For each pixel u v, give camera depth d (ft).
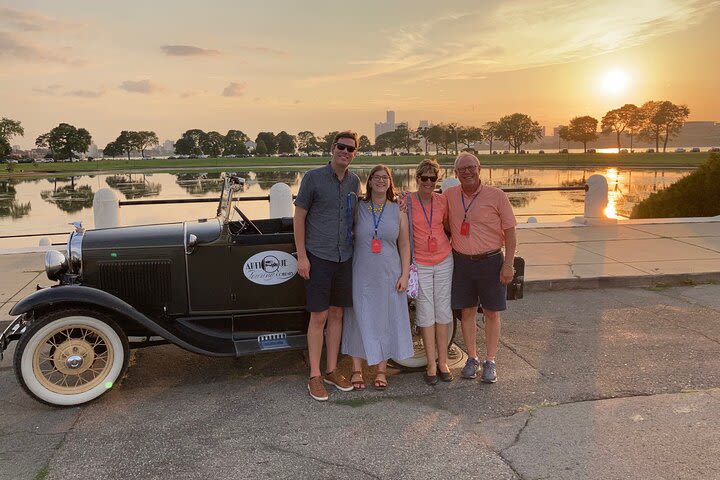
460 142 545.03
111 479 10.19
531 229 34.73
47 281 23.48
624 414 12.45
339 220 13.41
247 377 15.03
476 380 14.55
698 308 20.40
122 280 14.51
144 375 15.21
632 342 17.06
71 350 13.28
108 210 30.42
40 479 10.20
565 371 14.97
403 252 13.78
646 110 465.47
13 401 13.66
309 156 507.30
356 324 13.98
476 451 11.00
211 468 10.52
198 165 371.15
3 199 125.49
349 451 11.08
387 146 592.19
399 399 13.52
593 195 36.22
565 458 10.66
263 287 14.98
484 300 14.21
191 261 14.65
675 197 43.34
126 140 586.86
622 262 25.94
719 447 10.96
